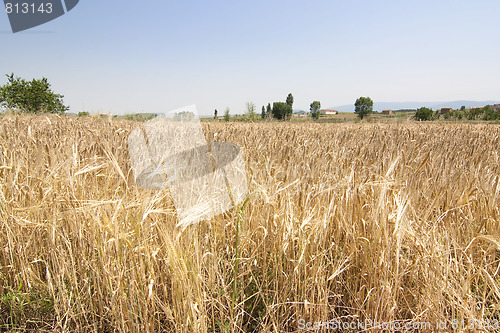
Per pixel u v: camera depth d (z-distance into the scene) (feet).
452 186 11.00
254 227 8.42
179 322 6.03
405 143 21.36
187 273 5.90
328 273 7.29
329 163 13.21
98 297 6.83
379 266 6.27
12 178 8.73
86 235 7.10
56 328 6.97
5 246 8.02
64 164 7.93
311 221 7.39
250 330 7.42
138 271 6.32
